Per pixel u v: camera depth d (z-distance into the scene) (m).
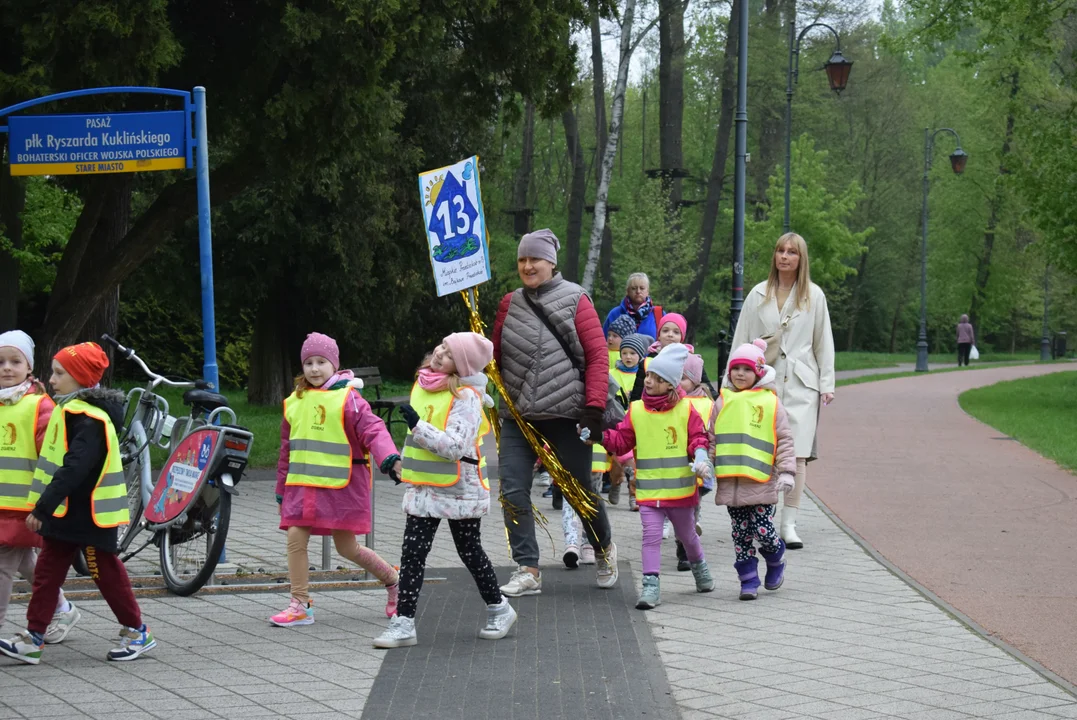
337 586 7.42
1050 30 25.17
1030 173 24.55
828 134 58.34
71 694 5.10
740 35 19.50
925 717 4.80
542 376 7.18
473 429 6.02
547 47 15.25
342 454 6.40
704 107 56.84
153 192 20.36
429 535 6.03
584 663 5.60
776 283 9.30
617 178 56.50
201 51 13.34
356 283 22.80
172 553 7.33
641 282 10.15
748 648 5.94
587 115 57.09
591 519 7.30
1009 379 36.47
